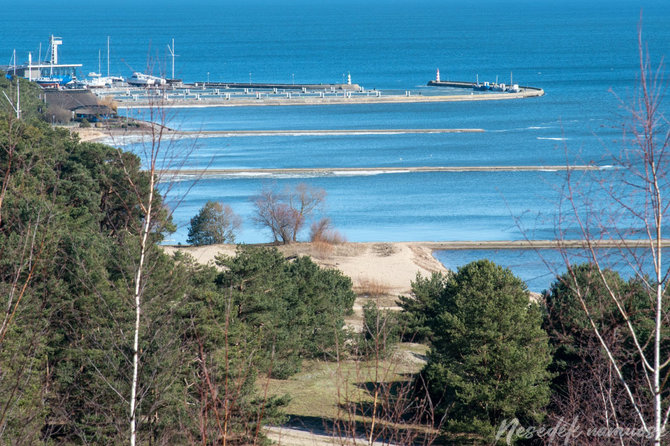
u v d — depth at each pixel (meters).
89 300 99.19
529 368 119.31
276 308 154.62
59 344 97.38
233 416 93.19
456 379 121.31
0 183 141.88
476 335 125.06
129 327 83.62
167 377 65.38
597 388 55.50
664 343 83.44
